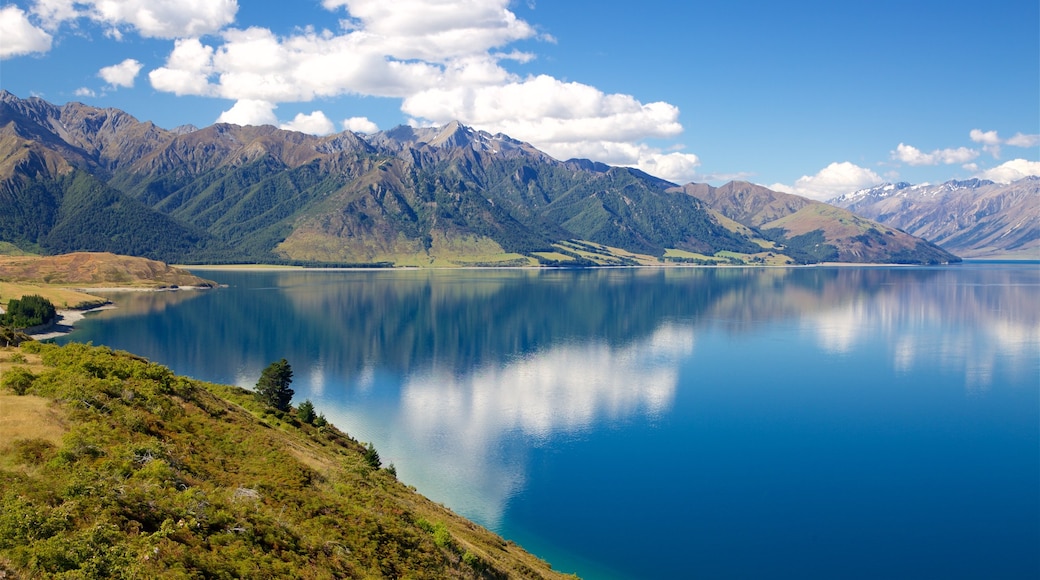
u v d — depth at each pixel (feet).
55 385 157.28
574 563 237.45
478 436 369.71
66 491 108.58
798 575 232.12
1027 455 350.23
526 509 279.08
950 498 295.89
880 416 422.00
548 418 407.85
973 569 236.43
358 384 489.26
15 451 119.85
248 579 107.24
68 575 88.12
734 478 317.22
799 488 306.55
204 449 163.12
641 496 295.48
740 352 641.81
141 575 94.12
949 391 487.61
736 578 229.86
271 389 306.14
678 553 246.27
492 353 627.05
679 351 646.33
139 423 155.33
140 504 113.09
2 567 86.84
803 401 457.68
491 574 166.91
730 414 423.23
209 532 115.55
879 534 262.88
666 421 407.64
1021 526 269.03
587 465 330.54
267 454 173.58
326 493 162.91
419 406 428.97
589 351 642.63
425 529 169.68
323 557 127.34
